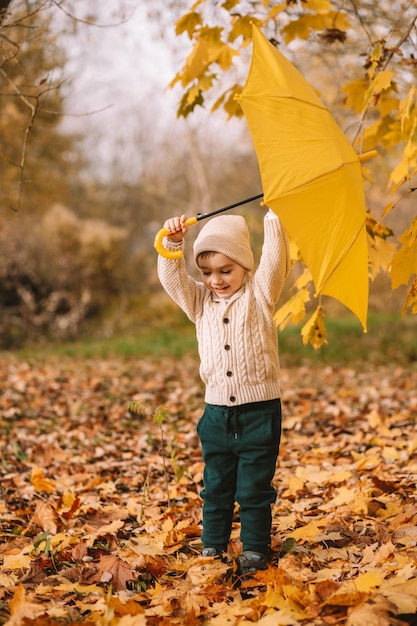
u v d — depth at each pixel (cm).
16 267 1841
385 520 349
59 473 532
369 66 412
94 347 1573
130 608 253
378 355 1245
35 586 284
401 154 642
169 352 1423
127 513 399
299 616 242
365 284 287
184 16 433
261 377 297
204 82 449
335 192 278
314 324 400
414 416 660
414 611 230
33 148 1504
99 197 3083
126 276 2111
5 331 1738
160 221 3011
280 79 300
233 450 301
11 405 809
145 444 614
